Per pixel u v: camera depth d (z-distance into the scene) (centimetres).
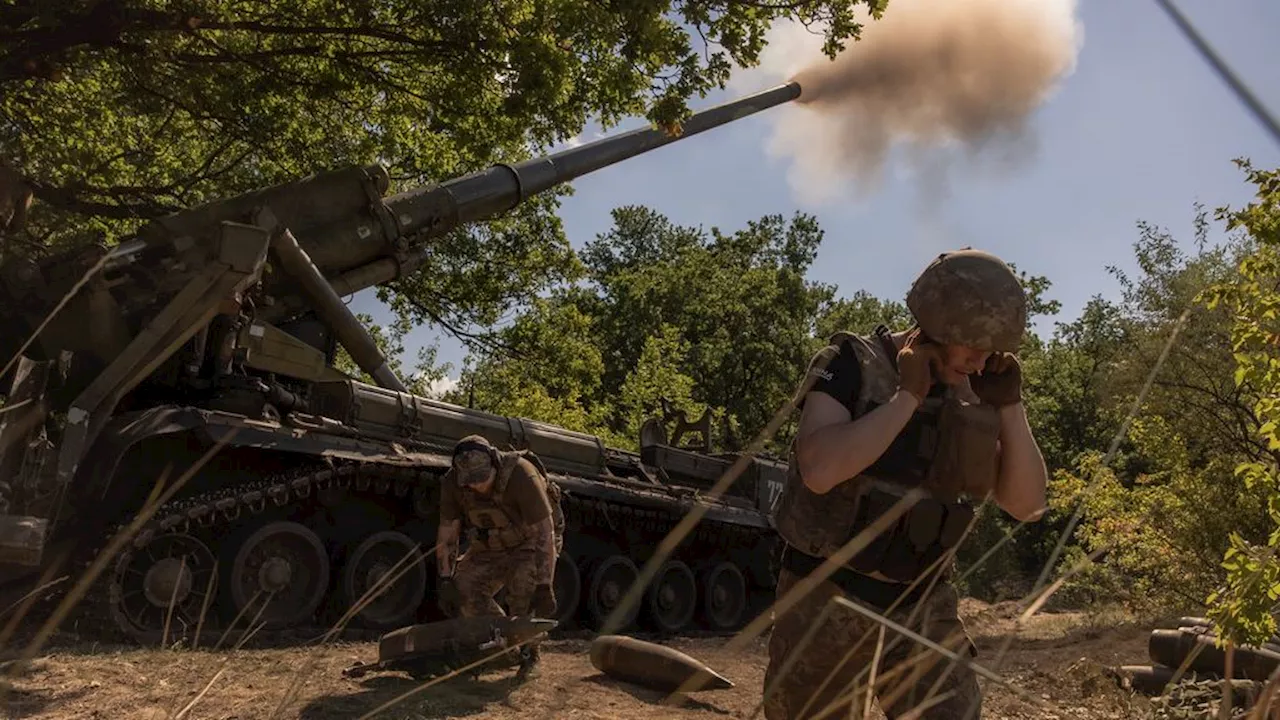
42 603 830
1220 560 1506
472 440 650
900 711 258
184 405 945
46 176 1616
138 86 1570
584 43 1476
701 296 4959
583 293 5156
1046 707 126
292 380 1052
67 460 784
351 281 1162
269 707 524
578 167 1410
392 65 1691
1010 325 273
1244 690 548
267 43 1661
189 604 889
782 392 4728
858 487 278
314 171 1762
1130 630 1214
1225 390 1598
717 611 1425
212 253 834
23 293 873
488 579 660
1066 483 1653
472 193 1287
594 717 573
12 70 1321
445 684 616
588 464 1318
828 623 277
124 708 491
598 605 1270
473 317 2453
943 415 278
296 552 971
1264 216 659
